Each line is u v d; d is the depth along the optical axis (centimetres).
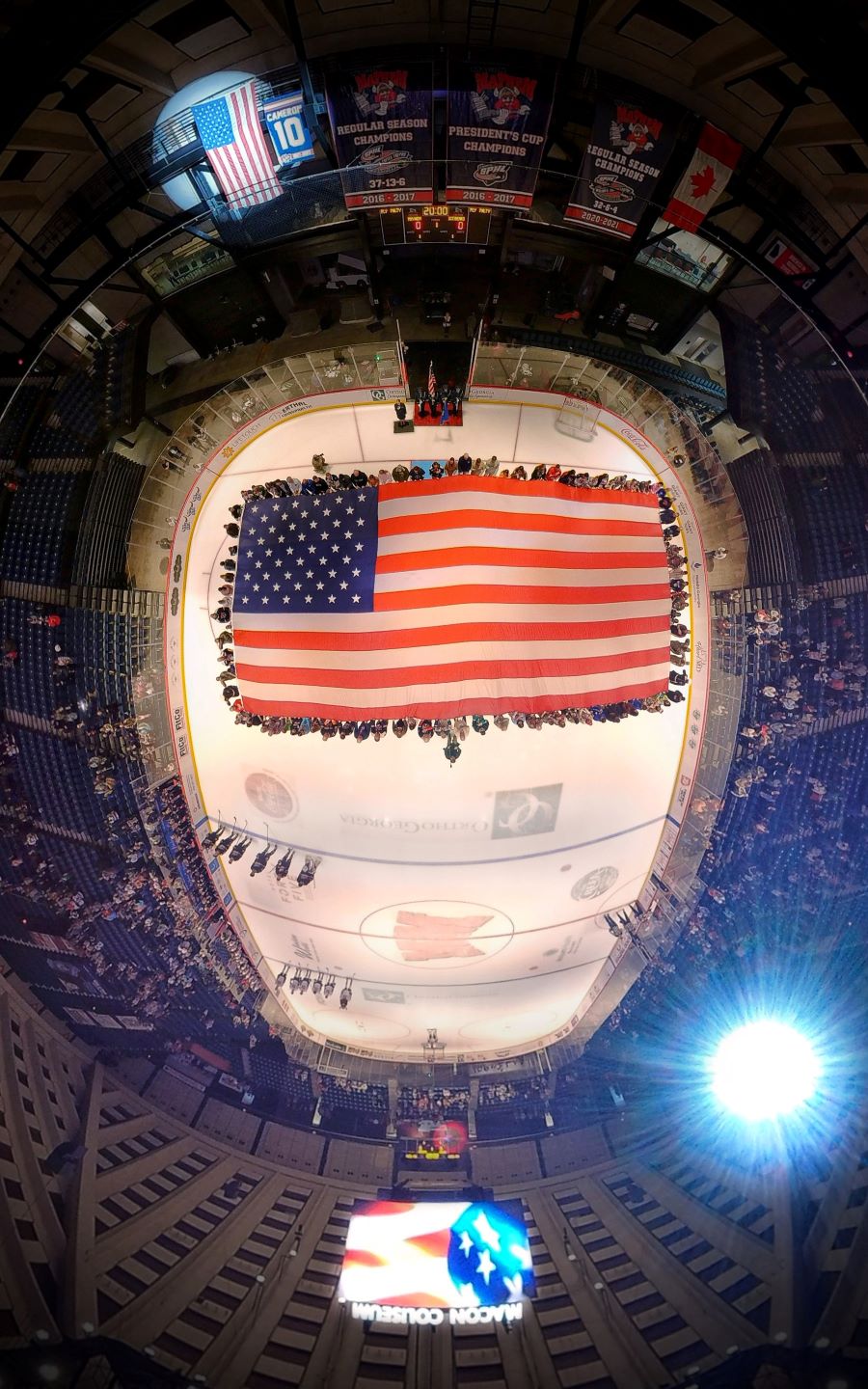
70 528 2298
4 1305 1705
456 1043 2709
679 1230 2159
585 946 2475
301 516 2006
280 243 2116
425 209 1986
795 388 2222
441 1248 2166
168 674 2241
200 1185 2403
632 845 2298
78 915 2592
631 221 1917
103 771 2355
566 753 2191
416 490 1967
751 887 2416
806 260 1959
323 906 2381
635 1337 1867
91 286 2028
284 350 2288
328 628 2000
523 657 1962
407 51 1767
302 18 1717
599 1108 2612
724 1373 1706
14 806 2534
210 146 1861
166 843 2328
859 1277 1684
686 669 2222
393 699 1986
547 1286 2077
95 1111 2461
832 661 2250
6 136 1530
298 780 2225
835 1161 2009
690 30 1656
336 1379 1830
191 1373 1769
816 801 2362
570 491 1984
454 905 2339
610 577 1992
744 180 1855
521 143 1756
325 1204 2416
